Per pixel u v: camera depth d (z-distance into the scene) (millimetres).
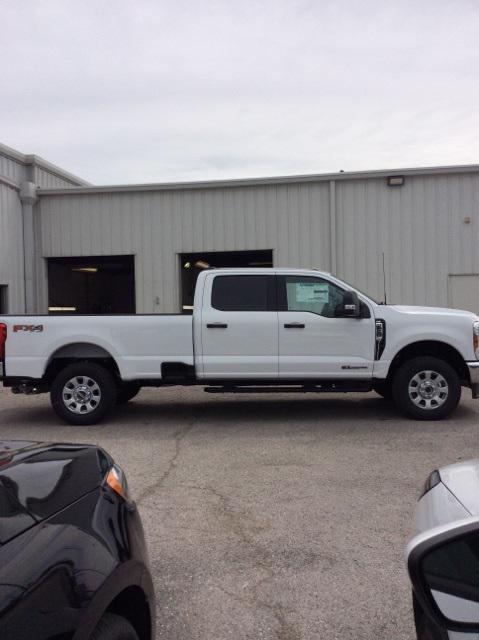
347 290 7777
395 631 2994
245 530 4293
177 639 2961
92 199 15453
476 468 2600
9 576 1772
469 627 1832
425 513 2434
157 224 15203
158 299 15219
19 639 1674
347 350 7777
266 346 7805
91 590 1979
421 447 6492
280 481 5387
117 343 7855
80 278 21438
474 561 1881
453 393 7766
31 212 15445
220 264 17797
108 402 7887
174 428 7711
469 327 7734
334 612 3180
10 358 7859
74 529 2156
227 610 3223
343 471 5652
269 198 14742
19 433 7535
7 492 2168
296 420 8102
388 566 3689
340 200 14453
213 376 7863
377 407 8984
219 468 5836
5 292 14758
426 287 14195
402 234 14266
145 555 2557
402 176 14094
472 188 13992
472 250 14008
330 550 3934
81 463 2660
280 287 7914
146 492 5148
